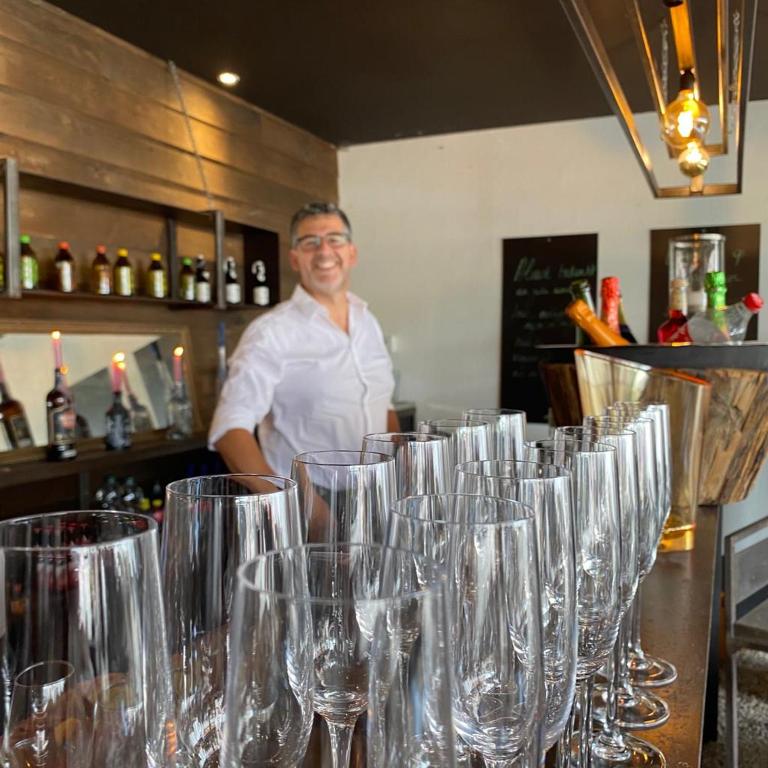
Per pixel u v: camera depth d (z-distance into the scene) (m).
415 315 4.20
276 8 2.48
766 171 3.47
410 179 4.19
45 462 2.33
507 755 0.49
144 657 0.45
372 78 3.17
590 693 0.70
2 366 2.33
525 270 3.94
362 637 0.43
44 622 0.43
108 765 0.43
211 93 3.29
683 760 0.70
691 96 1.66
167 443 2.82
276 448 2.31
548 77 3.14
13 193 2.15
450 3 2.43
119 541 0.44
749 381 1.46
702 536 1.46
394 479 0.64
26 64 2.45
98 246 2.65
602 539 0.66
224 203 3.40
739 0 1.13
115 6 2.49
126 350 2.83
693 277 1.97
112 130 2.78
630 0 1.24
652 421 0.93
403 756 0.37
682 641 0.97
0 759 0.42
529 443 0.77
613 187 3.75
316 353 2.22
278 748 0.40
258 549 0.52
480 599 0.48
